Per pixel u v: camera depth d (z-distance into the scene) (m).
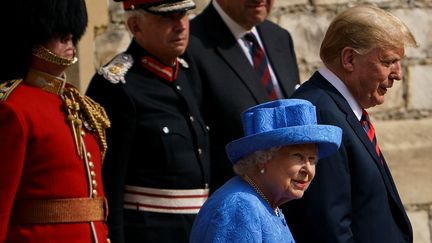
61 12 15.41
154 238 18.00
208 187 18.78
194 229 13.77
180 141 18.23
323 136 13.70
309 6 24.36
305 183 13.94
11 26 15.41
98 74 18.23
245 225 13.35
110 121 17.97
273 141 13.58
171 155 18.09
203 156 18.66
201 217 13.71
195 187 18.42
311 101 16.39
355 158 16.16
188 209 18.28
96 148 16.06
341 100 16.45
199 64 19.86
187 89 18.75
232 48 20.31
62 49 15.52
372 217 16.22
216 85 19.83
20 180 15.04
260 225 13.45
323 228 15.77
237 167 14.00
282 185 13.80
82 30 15.89
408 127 25.09
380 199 16.33
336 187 15.84
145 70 18.38
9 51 15.48
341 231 15.78
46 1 15.35
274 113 13.86
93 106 16.25
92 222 15.59
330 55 16.59
